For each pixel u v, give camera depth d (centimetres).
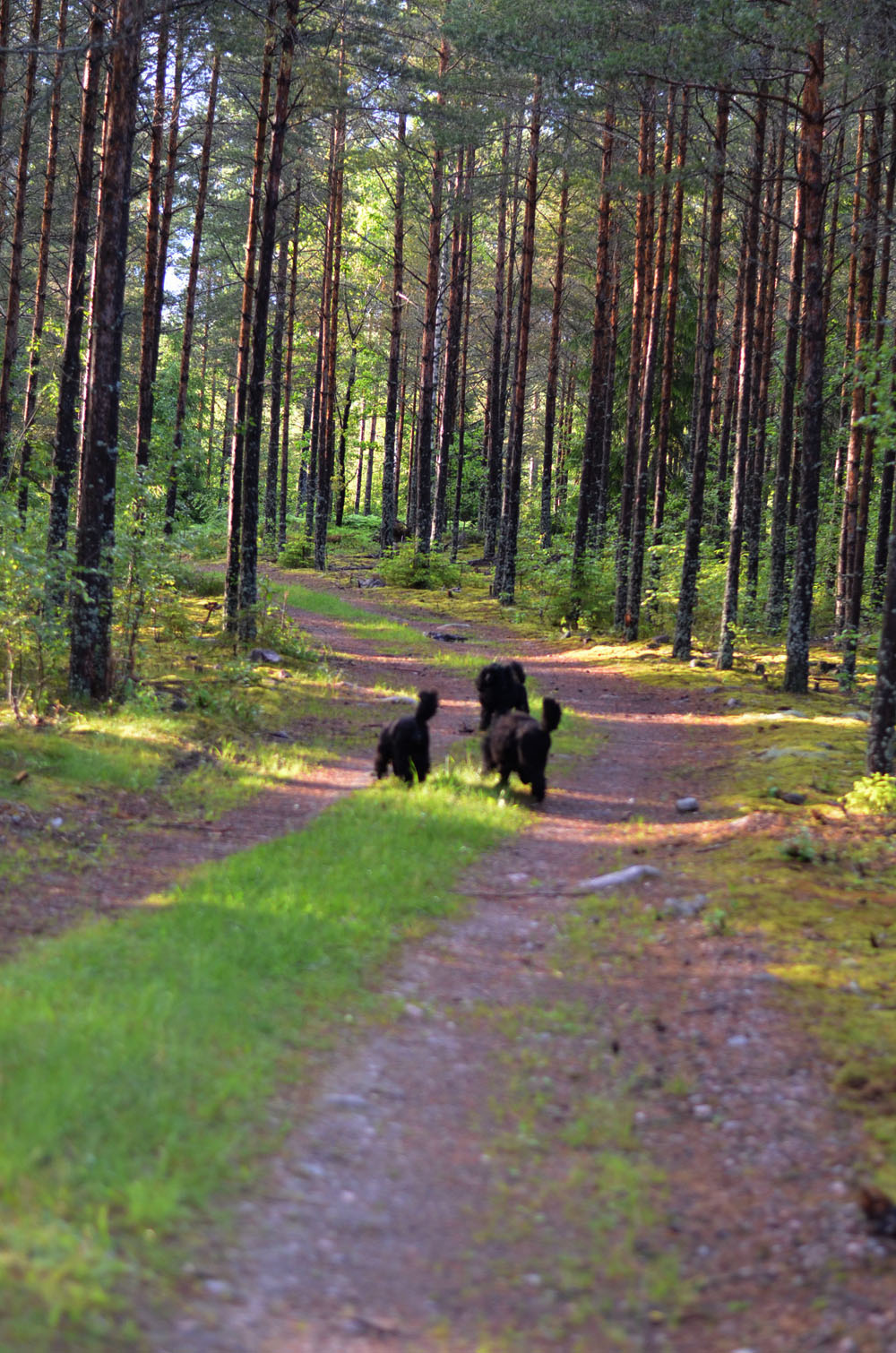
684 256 3178
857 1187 468
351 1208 437
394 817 1034
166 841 971
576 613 2884
